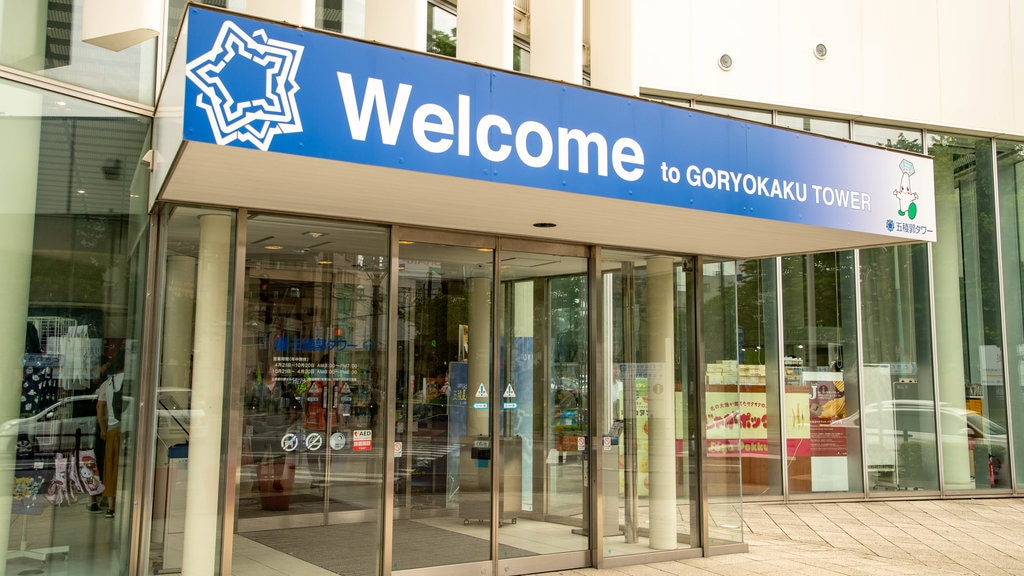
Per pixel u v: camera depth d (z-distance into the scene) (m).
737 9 12.66
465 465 7.32
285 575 6.44
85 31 5.91
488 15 7.28
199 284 6.44
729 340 9.10
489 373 7.52
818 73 13.17
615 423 8.19
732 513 8.91
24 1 6.23
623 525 8.13
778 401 13.23
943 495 13.81
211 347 6.41
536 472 7.71
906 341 14.14
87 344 6.37
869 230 7.56
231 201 6.22
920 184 8.02
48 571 6.05
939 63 14.08
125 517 6.42
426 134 5.18
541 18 7.92
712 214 6.63
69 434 6.22
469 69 5.39
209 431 6.36
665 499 8.42
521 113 5.61
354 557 6.74
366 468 6.86
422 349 7.19
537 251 7.91
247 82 4.57
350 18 8.41
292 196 6.01
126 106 6.71
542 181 5.66
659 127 6.30
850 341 13.77
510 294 7.71
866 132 13.84
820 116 13.40
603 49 8.29
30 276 6.12
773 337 13.35
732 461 8.97
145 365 6.52
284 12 6.00
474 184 5.54
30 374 6.08
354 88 4.92
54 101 6.32
